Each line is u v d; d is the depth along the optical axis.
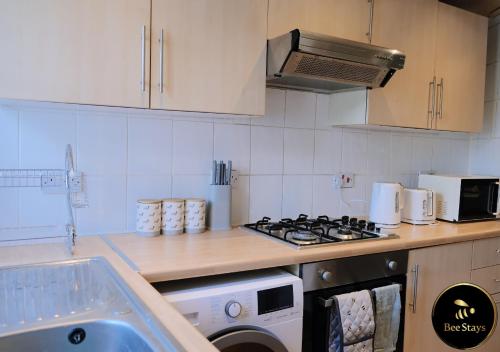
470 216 2.37
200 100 1.56
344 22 1.89
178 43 1.50
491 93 2.79
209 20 1.56
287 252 1.52
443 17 2.27
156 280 1.24
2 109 1.50
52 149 1.60
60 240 1.61
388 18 2.04
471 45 2.42
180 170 1.88
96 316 0.92
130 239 1.66
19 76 1.24
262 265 1.42
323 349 1.56
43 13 1.27
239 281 1.40
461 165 2.94
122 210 1.76
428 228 2.16
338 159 2.37
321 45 1.60
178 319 0.85
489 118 2.81
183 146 1.88
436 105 2.28
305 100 2.22
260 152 2.10
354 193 2.45
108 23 1.37
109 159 1.72
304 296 1.53
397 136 2.61
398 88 2.11
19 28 1.24
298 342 1.43
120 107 1.45
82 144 1.66
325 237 1.76
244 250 1.54
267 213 2.14
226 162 2.00
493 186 2.45
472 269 2.09
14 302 1.04
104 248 1.50
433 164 2.80
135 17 1.41
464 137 2.94
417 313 1.89
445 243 1.95
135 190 1.79
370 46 1.72
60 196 1.62
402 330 1.84
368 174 2.50
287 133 2.18
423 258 1.88
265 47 1.70
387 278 1.78
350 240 1.73
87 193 1.68
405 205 2.30
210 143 1.95
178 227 1.78
